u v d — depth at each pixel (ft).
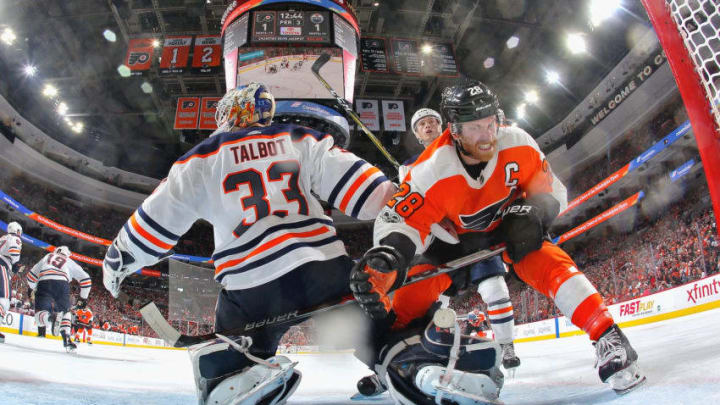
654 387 5.08
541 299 49.52
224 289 5.48
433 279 6.85
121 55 71.00
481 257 5.84
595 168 68.90
